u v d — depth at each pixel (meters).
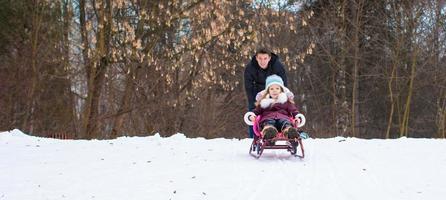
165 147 8.11
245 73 9.41
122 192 4.93
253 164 6.57
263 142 7.04
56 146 8.12
